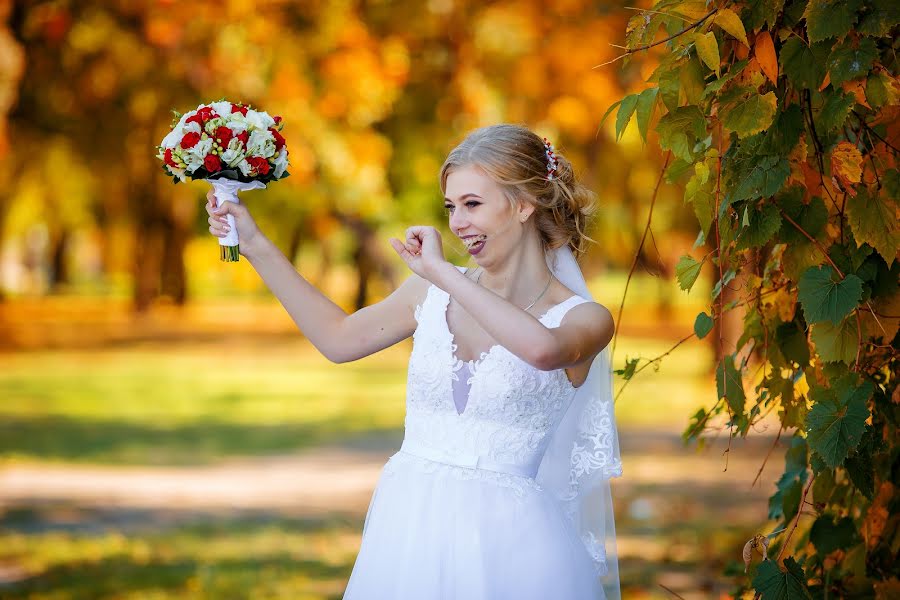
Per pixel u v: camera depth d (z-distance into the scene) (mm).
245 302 63969
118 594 8133
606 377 3771
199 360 30641
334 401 22109
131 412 19875
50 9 17078
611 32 16875
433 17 17344
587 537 3795
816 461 3156
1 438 16484
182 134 3764
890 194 3090
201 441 16547
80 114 21188
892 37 3109
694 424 4074
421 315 3711
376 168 18375
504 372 3531
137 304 44594
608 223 33312
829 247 3211
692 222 27547
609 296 53156
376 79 16828
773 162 3082
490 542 3480
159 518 10984
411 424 3715
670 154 3598
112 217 36875
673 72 3174
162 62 17688
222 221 3840
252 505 11680
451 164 3619
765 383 3791
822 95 3139
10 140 22750
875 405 3461
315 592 8219
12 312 48250
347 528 10578
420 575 3488
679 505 11031
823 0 2982
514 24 17234
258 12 16359
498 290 3725
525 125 3699
